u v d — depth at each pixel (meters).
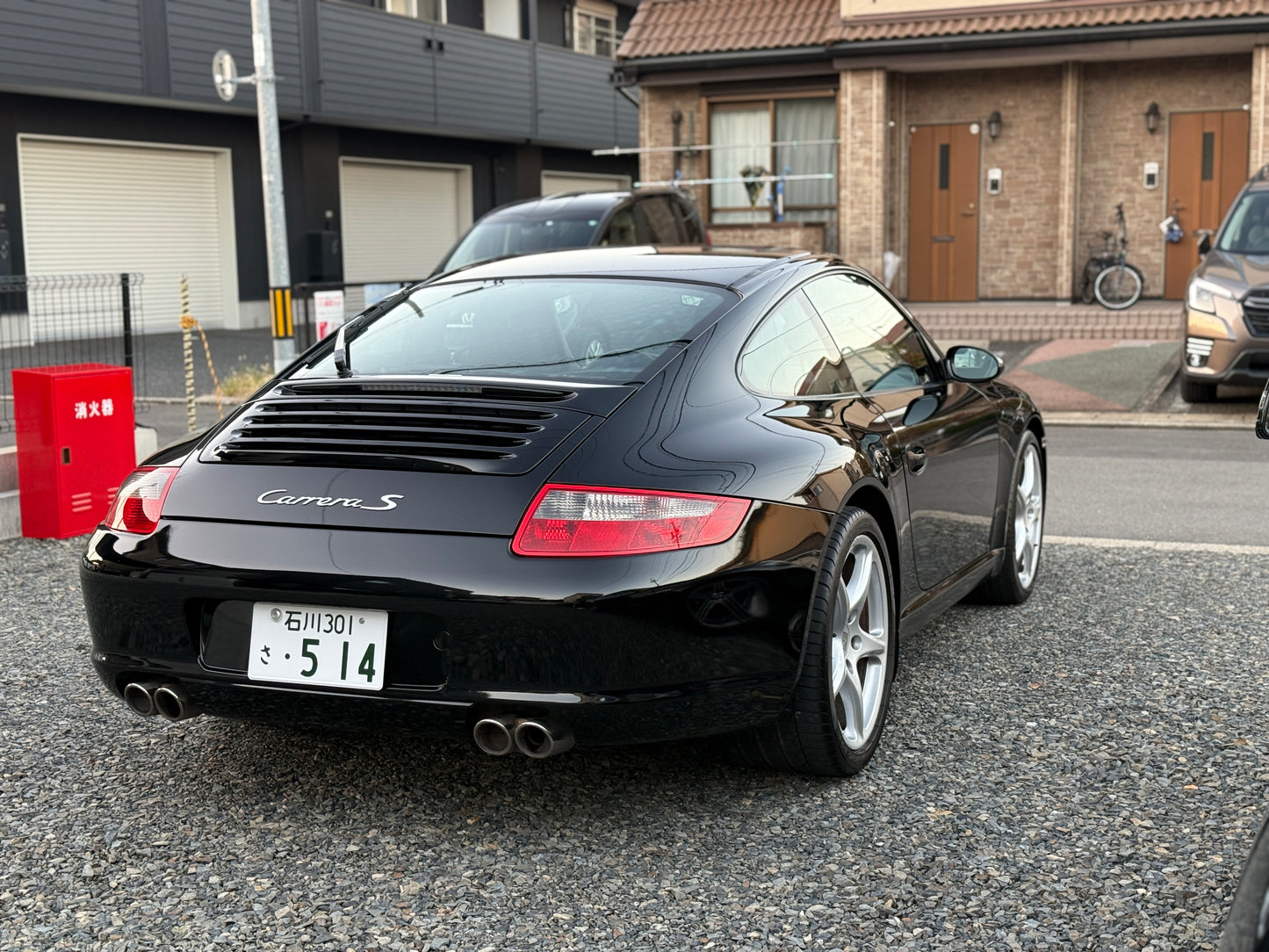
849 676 3.46
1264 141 15.53
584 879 2.93
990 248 17.88
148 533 3.17
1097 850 3.03
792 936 2.66
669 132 18.58
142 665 3.17
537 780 3.50
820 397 3.68
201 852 3.09
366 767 3.61
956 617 5.10
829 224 17.78
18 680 4.41
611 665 2.88
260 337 22.03
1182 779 3.45
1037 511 5.45
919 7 16.50
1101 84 17.11
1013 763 3.58
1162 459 8.96
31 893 2.89
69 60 19.52
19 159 20.36
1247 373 10.66
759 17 17.89
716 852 3.05
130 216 22.47
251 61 22.34
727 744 3.44
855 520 3.42
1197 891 2.82
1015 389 5.36
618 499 2.93
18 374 6.82
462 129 26.64
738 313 3.60
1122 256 16.48
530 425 3.11
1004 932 2.67
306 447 3.20
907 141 17.97
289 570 2.98
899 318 4.61
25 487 6.84
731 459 3.11
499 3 28.94
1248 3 15.13
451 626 2.91
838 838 3.12
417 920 2.75
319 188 25.22
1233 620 4.95
